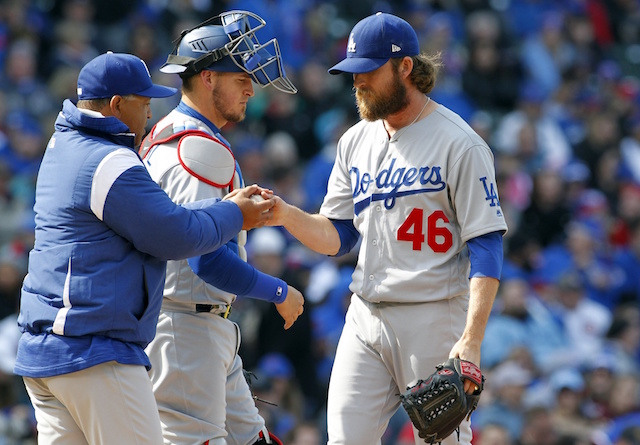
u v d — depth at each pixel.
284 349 37.06
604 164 55.47
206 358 17.61
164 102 45.06
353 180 17.89
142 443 15.57
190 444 17.47
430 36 59.81
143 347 15.98
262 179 46.78
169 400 17.53
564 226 49.59
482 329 16.41
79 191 15.38
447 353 17.17
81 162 15.48
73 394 15.43
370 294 17.38
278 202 17.59
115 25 53.81
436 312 17.17
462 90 58.69
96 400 15.37
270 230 39.00
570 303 42.34
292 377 37.19
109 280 15.38
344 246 18.45
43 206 15.76
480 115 57.44
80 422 15.68
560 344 39.81
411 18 61.97
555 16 67.44
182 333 17.52
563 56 64.94
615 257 47.84
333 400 17.73
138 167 15.45
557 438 33.62
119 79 15.98
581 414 35.22
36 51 50.69
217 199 16.72
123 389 15.44
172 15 54.88
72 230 15.43
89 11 53.47
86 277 15.30
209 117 18.05
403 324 17.22
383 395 17.66
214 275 17.02
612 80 64.44
